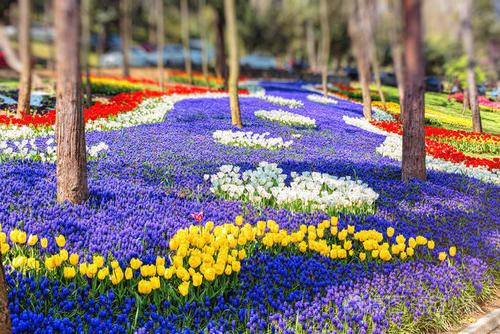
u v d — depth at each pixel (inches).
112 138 427.2
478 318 186.9
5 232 190.9
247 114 645.9
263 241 199.3
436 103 625.3
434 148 506.9
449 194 322.0
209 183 305.3
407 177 355.3
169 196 270.7
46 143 369.7
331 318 156.6
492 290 209.3
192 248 200.1
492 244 234.2
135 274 173.0
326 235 224.2
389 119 666.2
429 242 208.7
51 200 236.4
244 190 294.5
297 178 293.7
